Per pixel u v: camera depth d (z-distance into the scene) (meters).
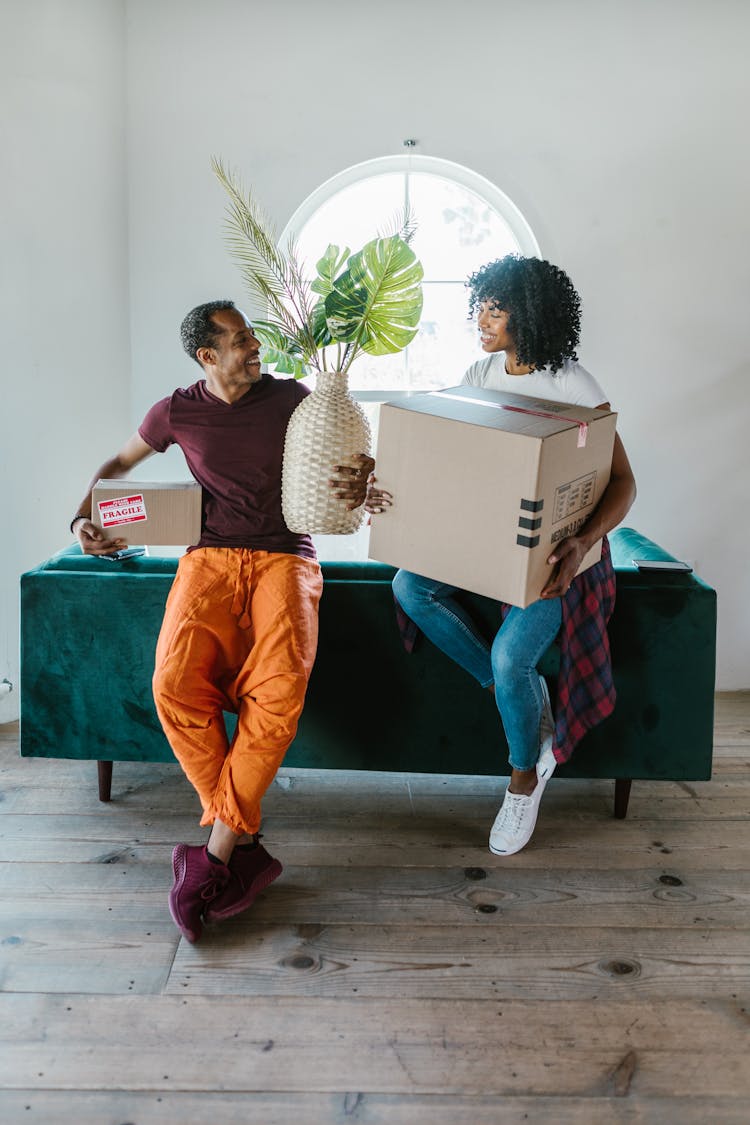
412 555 2.35
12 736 3.38
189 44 3.68
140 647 2.70
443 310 4.04
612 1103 1.84
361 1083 1.88
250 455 2.58
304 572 2.54
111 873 2.54
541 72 3.64
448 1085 1.88
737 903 2.46
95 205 3.59
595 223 3.72
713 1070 1.92
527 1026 2.03
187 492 2.54
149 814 2.84
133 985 2.13
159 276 3.84
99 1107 1.81
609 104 3.65
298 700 2.36
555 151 3.69
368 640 2.69
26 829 2.74
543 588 2.29
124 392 3.85
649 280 3.75
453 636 2.58
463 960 2.23
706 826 2.83
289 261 3.83
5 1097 1.83
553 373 2.47
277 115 3.72
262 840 2.72
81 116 3.48
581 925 2.36
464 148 3.71
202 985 2.13
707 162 3.66
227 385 2.58
